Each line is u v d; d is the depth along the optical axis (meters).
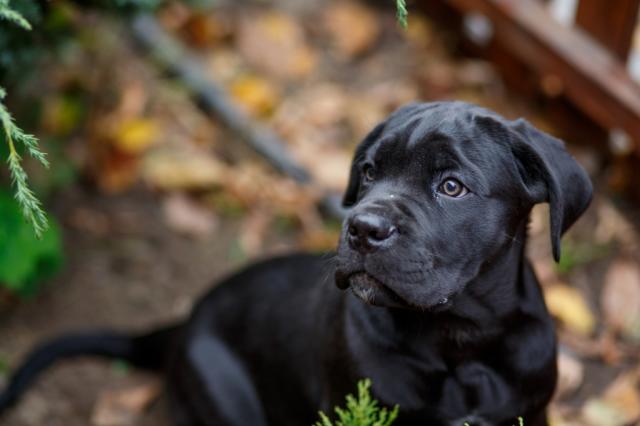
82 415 3.93
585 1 4.78
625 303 4.30
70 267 4.47
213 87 5.34
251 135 5.12
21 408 3.90
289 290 3.51
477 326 2.90
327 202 4.80
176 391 3.76
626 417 3.81
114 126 5.00
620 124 4.62
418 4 6.01
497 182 2.72
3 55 3.54
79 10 4.11
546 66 4.97
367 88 5.56
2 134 3.42
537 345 2.97
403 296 2.63
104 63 5.26
